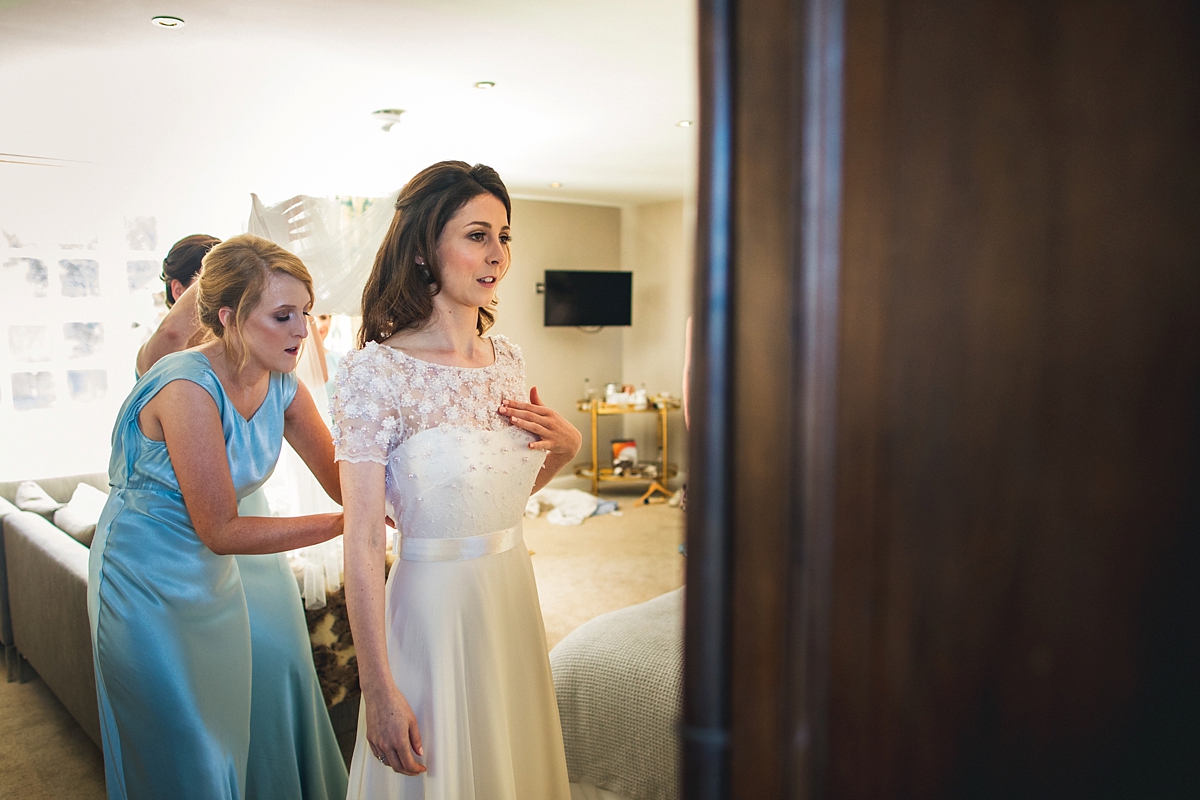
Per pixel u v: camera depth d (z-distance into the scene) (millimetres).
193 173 4164
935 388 276
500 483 1330
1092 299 254
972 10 260
